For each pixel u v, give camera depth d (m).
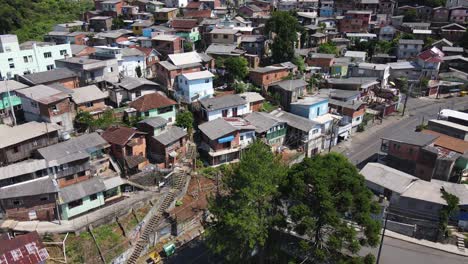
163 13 100.62
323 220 28.53
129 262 36.50
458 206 39.50
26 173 38.66
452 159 46.00
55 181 38.78
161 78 65.38
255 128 52.38
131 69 69.19
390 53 94.88
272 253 33.09
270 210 33.12
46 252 32.47
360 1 117.38
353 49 95.50
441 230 38.34
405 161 49.31
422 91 80.56
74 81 58.50
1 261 30.73
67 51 69.44
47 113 47.72
